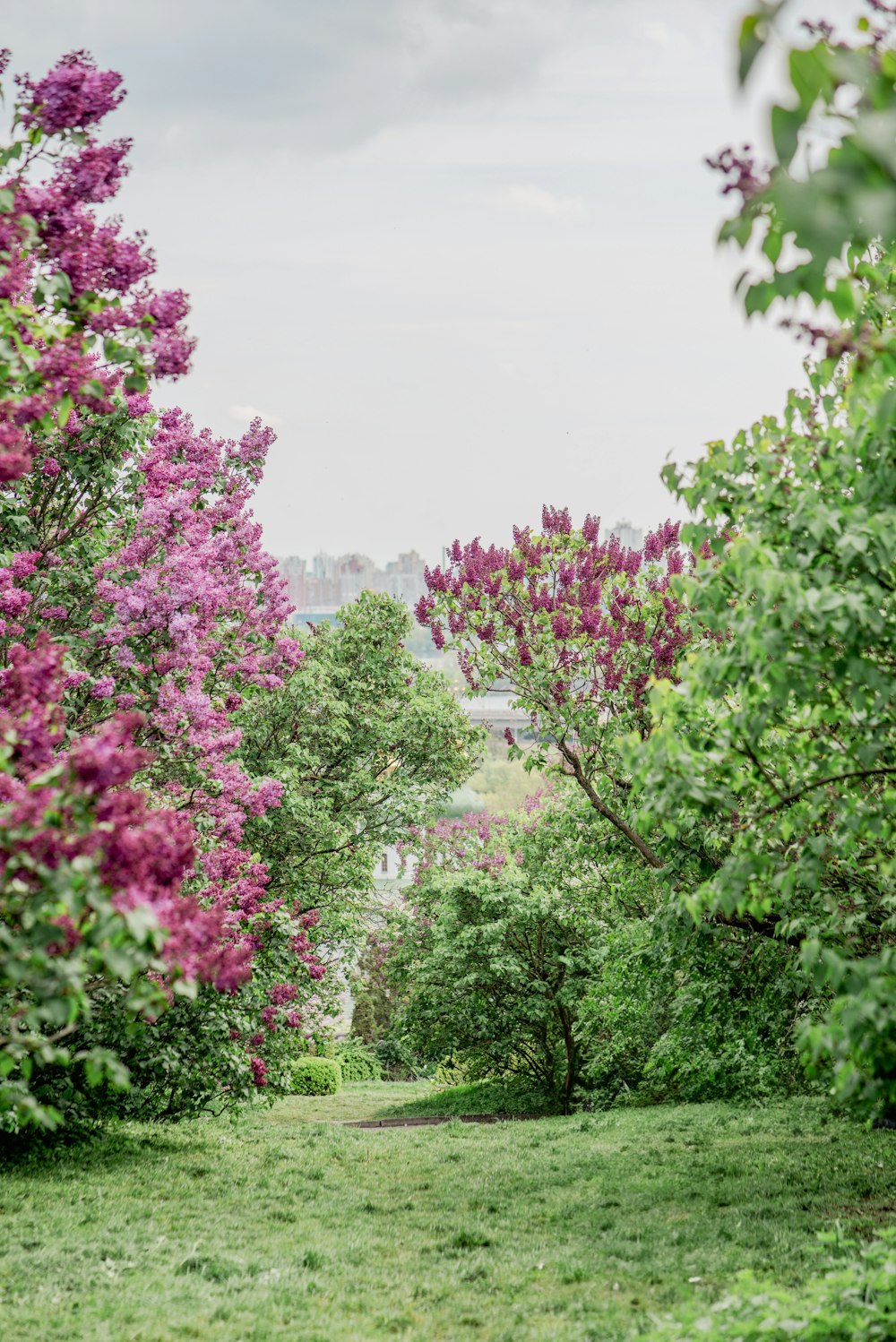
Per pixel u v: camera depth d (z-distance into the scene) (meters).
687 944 12.23
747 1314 6.57
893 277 6.59
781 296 3.30
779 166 2.51
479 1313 8.71
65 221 7.23
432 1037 30.94
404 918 31.64
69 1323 8.08
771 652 6.39
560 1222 12.20
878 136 2.34
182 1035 14.91
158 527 12.74
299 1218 12.33
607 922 26.11
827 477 7.46
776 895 9.20
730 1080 20.19
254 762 23.23
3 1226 11.02
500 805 84.44
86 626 12.72
